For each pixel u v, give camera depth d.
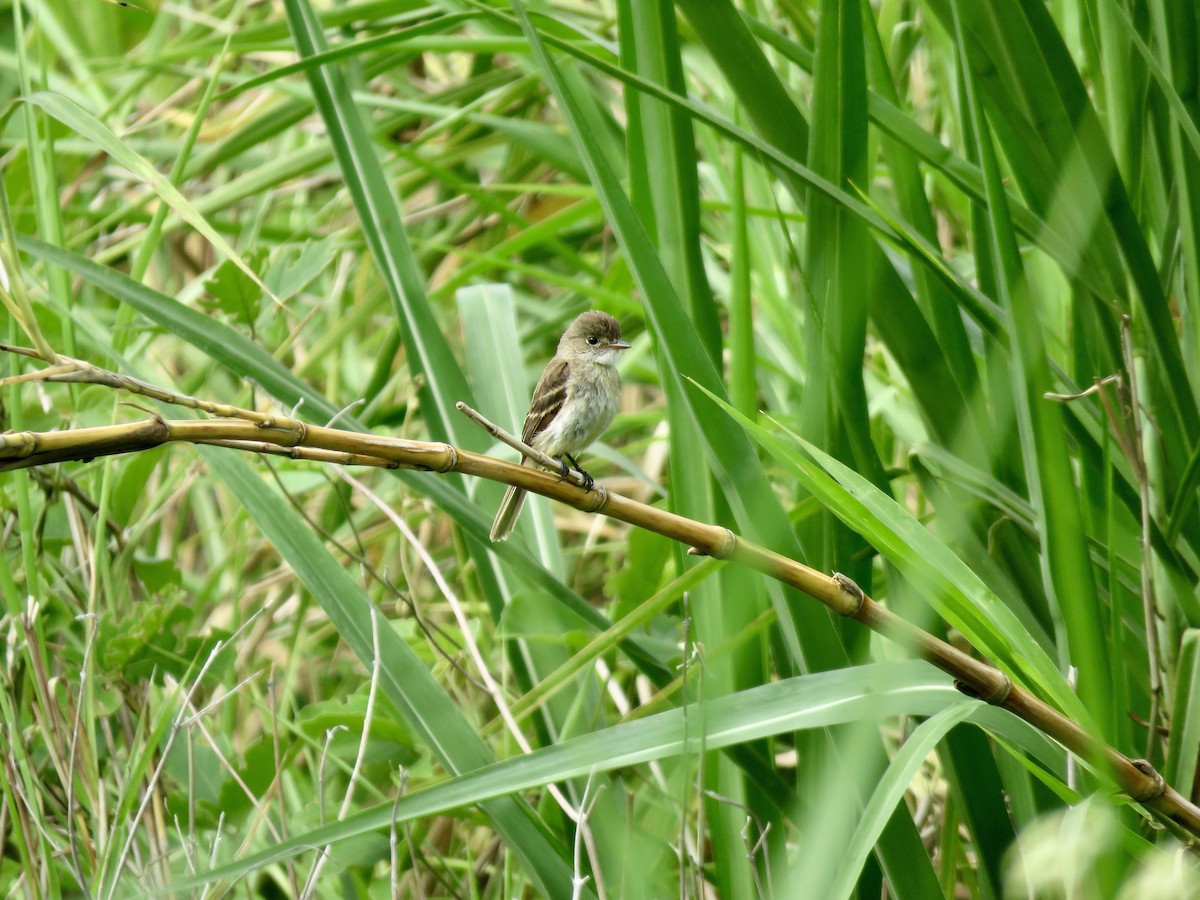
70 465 6.12
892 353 4.23
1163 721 4.12
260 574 7.64
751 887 3.97
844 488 3.25
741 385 4.17
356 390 7.96
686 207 4.18
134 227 8.58
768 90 4.11
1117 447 4.18
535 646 5.01
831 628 3.82
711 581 4.32
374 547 7.73
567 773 3.49
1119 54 4.19
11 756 4.50
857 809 3.74
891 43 5.64
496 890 5.40
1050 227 4.05
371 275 7.97
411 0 6.24
